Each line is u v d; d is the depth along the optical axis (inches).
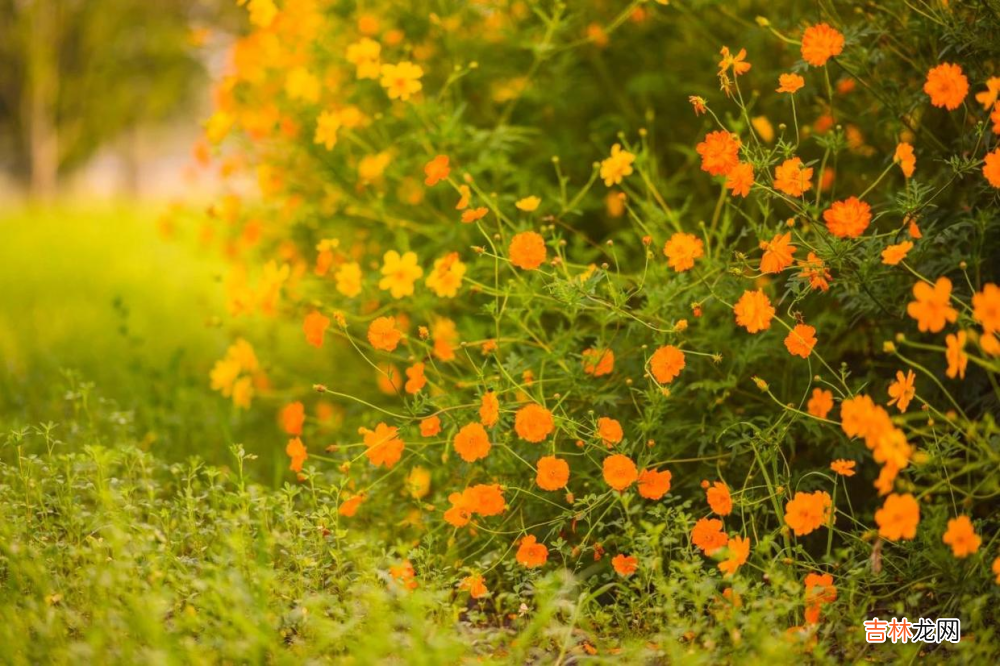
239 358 177.0
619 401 147.2
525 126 200.5
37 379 224.7
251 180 211.5
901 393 120.2
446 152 178.4
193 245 317.4
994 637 118.3
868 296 132.9
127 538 126.1
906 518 111.7
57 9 820.6
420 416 158.1
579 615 118.3
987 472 127.5
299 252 209.2
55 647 111.4
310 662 109.4
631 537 126.1
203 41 223.0
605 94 202.4
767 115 180.2
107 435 190.5
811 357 147.0
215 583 118.0
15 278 390.0
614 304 137.3
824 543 144.9
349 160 191.3
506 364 151.2
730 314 147.5
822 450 147.7
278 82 201.3
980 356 132.4
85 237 495.8
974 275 137.2
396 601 120.3
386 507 157.6
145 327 299.3
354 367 208.8
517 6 191.6
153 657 105.4
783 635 109.2
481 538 144.6
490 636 114.2
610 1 192.1
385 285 146.9
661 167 196.9
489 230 170.9
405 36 193.2
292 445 144.0
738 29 181.3
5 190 903.7
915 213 133.6
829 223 125.5
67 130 846.5
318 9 189.8
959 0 136.3
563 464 131.3
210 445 195.0
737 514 142.5
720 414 146.8
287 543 127.2
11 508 135.7
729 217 155.6
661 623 117.5
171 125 919.0
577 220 197.6
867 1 151.0
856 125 159.5
